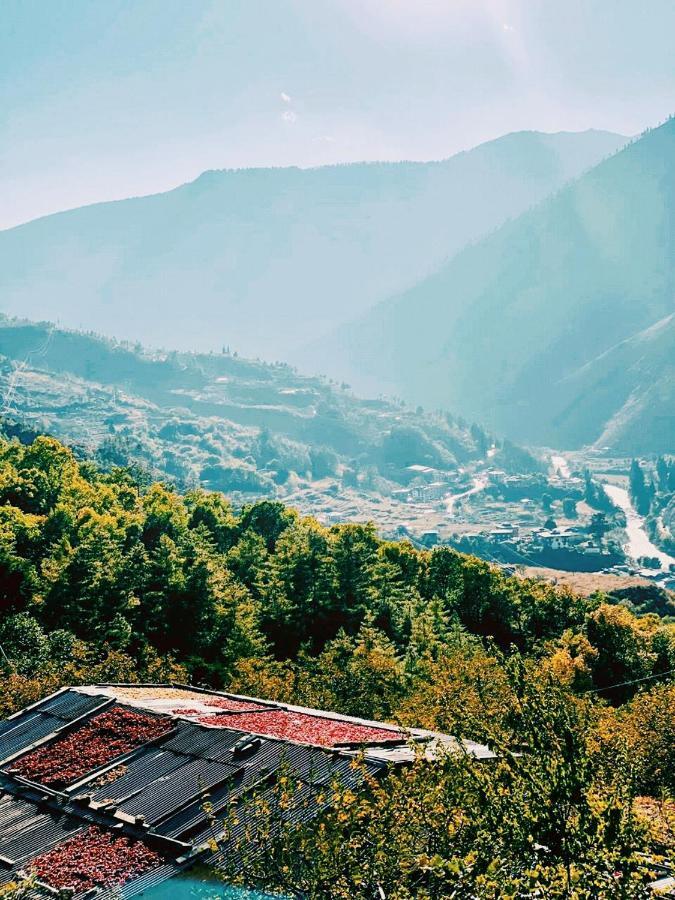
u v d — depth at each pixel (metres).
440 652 91.94
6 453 158.12
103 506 136.00
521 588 138.25
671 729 50.22
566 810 20.72
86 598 86.75
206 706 43.53
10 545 92.56
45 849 30.39
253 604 106.31
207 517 150.25
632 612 185.12
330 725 39.34
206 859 28.20
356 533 141.00
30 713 42.41
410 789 22.30
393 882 20.56
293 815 26.36
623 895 18.98
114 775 34.84
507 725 24.47
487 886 19.12
